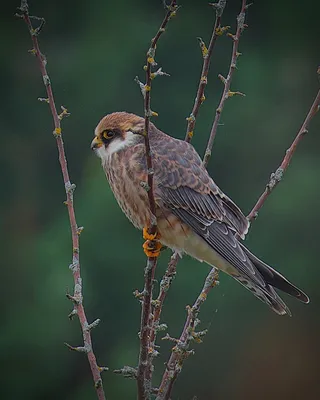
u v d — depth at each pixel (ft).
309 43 58.70
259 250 50.90
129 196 23.95
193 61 55.06
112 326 48.57
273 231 51.26
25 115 55.57
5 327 49.16
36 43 22.04
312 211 51.65
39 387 49.47
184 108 53.11
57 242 49.85
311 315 50.21
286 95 56.65
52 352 49.24
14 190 54.19
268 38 59.31
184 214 23.75
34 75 56.13
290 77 57.62
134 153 23.86
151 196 20.30
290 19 58.80
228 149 53.16
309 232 51.37
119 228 48.47
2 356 49.29
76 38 56.70
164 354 45.42
